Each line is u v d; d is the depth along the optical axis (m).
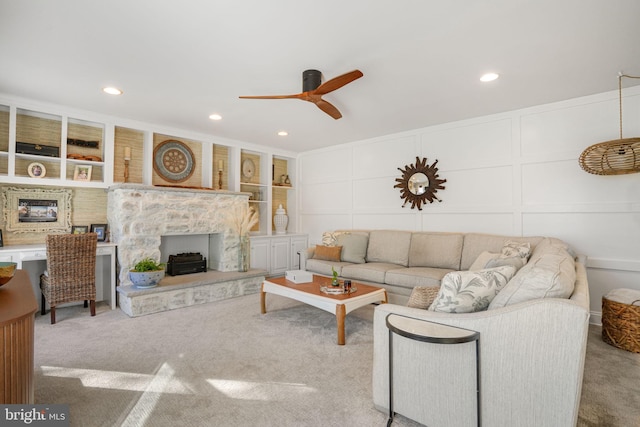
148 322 3.39
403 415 1.76
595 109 3.41
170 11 2.03
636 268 3.19
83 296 3.52
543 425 1.39
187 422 1.76
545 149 3.70
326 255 4.75
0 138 3.63
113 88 3.25
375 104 3.71
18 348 1.21
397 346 1.77
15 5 1.96
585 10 2.02
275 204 6.49
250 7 1.99
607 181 3.36
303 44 2.42
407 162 4.86
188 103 3.67
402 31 2.25
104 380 2.20
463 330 1.55
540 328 1.39
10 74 2.93
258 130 4.85
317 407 1.91
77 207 4.14
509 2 1.94
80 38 2.34
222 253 4.90
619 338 2.75
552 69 2.83
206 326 3.28
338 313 2.84
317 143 5.70
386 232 4.74
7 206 3.68
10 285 1.67
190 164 5.12
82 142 4.08
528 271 1.59
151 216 4.14
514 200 3.90
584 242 3.48
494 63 2.73
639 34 2.28
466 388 1.57
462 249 3.99
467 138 4.27
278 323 3.38
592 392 2.06
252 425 1.74
